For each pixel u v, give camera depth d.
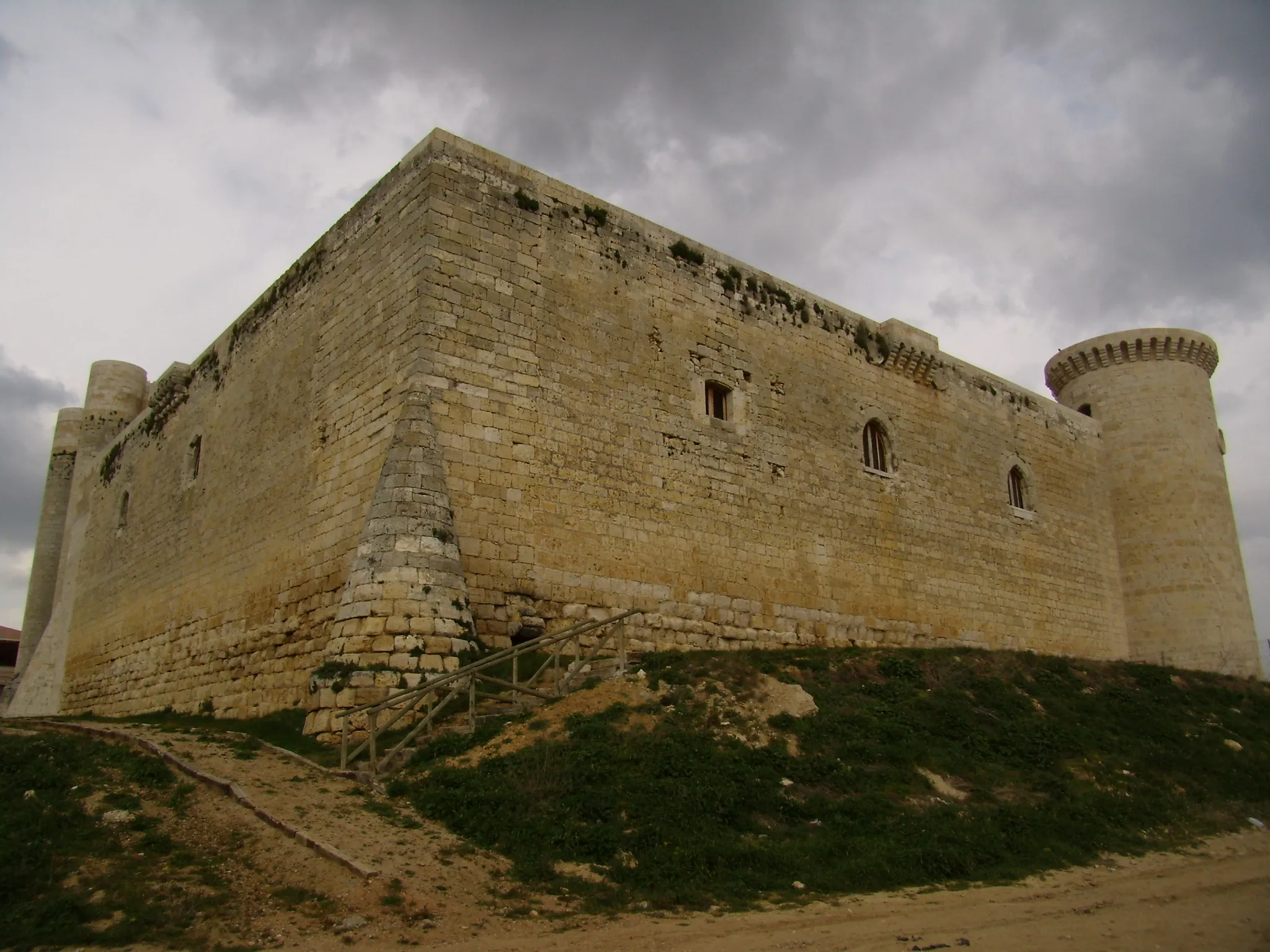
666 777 14.10
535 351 21.75
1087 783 18.30
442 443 19.61
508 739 15.04
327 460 22.19
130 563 33.78
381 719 16.59
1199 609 37.31
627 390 23.34
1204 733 23.66
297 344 25.19
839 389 29.23
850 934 9.92
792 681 20.09
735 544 24.75
